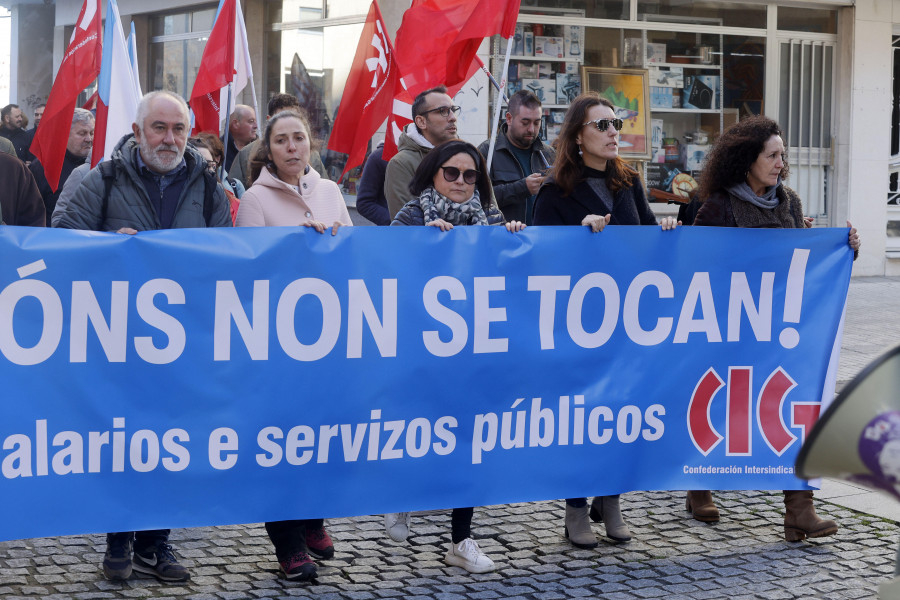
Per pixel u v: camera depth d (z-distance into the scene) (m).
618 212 5.45
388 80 7.39
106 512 4.39
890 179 15.82
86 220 4.68
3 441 4.26
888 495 2.26
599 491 5.10
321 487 4.68
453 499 4.86
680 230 5.17
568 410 5.04
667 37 14.21
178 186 4.81
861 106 15.33
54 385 4.32
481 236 4.86
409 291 4.77
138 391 4.42
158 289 4.43
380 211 7.38
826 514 5.77
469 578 4.84
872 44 15.30
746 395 5.29
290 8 14.25
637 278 5.11
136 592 4.62
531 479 5.00
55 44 19.30
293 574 4.75
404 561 5.07
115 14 7.10
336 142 7.66
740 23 14.63
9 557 5.04
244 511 4.57
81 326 4.34
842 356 9.77
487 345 4.89
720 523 5.67
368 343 4.71
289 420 4.62
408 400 4.79
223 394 4.53
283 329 4.59
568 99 13.66
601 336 5.08
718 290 5.23
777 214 5.43
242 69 8.41
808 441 2.28
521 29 13.34
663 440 5.20
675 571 4.93
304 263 4.61
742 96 14.76
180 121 4.66
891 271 15.78
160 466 4.46
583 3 13.66
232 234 4.52
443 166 5.02
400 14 12.80
